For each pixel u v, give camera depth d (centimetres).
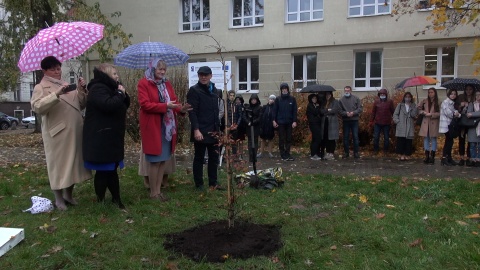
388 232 431
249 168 883
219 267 352
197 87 602
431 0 993
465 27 1669
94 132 489
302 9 1970
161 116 551
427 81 1033
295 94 1370
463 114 910
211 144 619
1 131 2991
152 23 2241
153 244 401
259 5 2062
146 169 616
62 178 505
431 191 597
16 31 1582
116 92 488
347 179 716
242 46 2075
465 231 430
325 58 1930
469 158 923
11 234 404
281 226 455
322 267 351
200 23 2180
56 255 377
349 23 1867
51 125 502
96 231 438
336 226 450
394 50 1805
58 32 489
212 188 614
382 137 1190
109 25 1541
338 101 1057
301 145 1336
